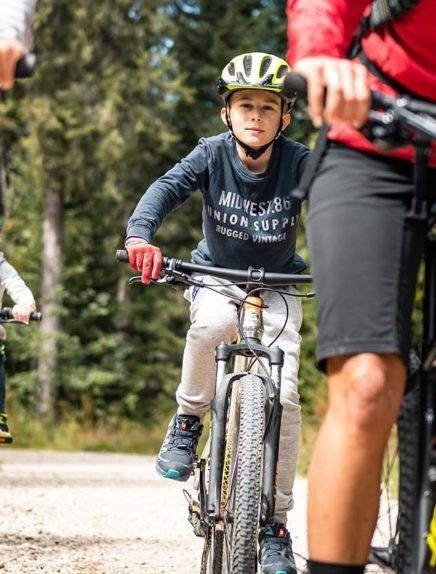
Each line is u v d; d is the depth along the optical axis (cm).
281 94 596
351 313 320
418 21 334
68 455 2562
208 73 4434
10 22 316
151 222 572
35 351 3978
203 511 564
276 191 603
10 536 872
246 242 605
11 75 311
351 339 320
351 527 321
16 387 4016
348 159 334
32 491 1288
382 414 320
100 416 4103
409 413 331
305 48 321
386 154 330
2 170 4391
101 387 4291
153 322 4384
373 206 327
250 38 4434
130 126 3762
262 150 596
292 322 595
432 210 330
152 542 871
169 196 589
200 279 600
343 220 328
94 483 1467
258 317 555
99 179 3878
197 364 588
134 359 4378
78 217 4397
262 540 556
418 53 339
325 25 325
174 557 792
